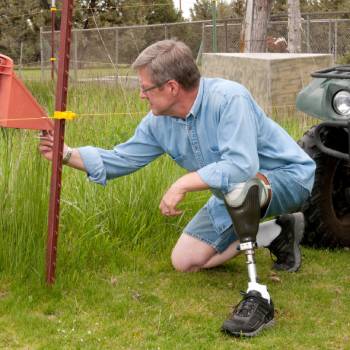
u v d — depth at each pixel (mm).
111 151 4348
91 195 5406
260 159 4234
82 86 10289
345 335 3898
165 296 4406
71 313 4129
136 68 3947
